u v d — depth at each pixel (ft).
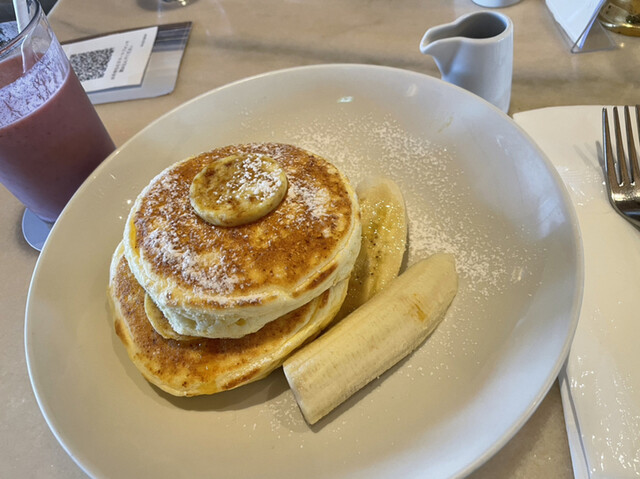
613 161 0.81
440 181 0.87
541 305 0.65
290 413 0.67
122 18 1.57
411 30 1.31
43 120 0.87
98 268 0.84
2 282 0.95
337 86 1.01
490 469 0.60
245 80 1.03
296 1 1.50
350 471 0.59
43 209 0.99
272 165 0.73
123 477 0.60
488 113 0.85
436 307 0.70
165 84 1.28
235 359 0.68
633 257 0.71
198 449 0.64
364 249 0.80
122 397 0.69
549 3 1.22
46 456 0.71
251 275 0.65
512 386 0.59
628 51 1.10
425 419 0.62
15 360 0.82
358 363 0.65
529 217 0.74
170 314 0.67
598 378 0.60
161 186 0.77
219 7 1.54
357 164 0.95
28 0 0.93
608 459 0.55
